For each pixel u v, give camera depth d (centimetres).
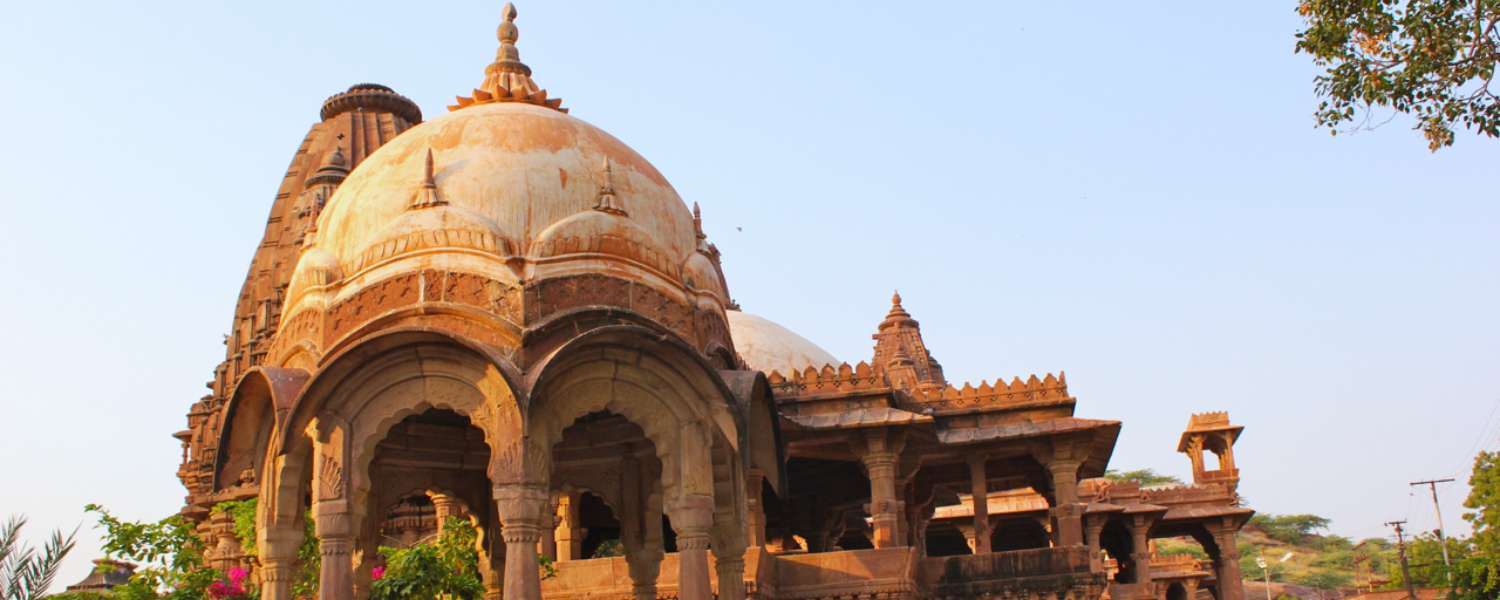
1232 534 5050
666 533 3522
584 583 2834
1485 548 7525
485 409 1784
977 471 3303
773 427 2088
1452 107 1806
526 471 1744
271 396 1927
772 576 2873
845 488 3656
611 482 2342
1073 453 3231
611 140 2150
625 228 1970
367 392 1820
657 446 1895
